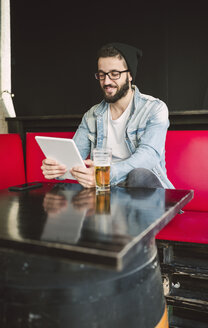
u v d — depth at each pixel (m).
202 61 2.47
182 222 1.73
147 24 2.59
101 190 1.29
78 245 0.66
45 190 1.35
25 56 2.90
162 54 2.57
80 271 0.81
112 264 0.62
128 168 1.57
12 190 1.36
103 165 1.27
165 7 2.53
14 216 0.91
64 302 0.81
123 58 1.78
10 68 2.91
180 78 2.54
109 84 1.80
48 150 1.42
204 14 2.44
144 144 1.72
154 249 1.02
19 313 0.82
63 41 2.79
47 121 2.64
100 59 1.79
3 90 2.85
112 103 1.95
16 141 2.36
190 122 2.23
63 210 0.97
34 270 0.82
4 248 0.73
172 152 2.07
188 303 1.50
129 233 0.74
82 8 2.72
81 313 0.81
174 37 2.53
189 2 2.47
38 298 0.81
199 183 2.01
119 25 2.66
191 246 1.52
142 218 0.87
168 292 1.56
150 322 0.92
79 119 2.54
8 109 2.84
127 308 0.86
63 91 2.82
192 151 2.03
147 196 1.17
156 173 1.83
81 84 2.78
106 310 0.83
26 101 2.91
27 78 2.91
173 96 2.58
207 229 1.60
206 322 1.54
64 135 2.30
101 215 0.90
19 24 2.88
